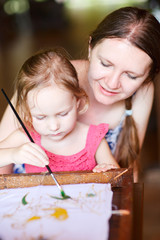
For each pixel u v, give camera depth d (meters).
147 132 2.76
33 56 1.05
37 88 0.93
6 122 1.28
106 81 1.04
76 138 1.14
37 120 0.97
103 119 1.34
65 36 6.05
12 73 4.15
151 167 2.32
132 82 1.05
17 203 0.79
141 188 0.84
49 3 6.91
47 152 1.13
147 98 1.33
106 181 0.86
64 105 0.94
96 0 8.92
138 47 0.98
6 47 5.70
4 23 6.52
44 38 6.11
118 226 0.67
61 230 0.68
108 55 0.99
